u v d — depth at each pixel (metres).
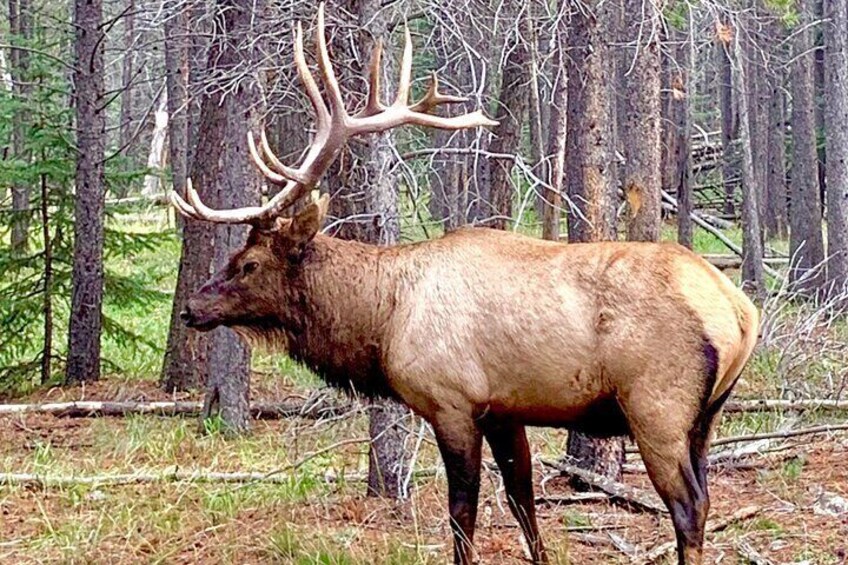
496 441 9.12
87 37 19.38
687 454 7.99
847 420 14.38
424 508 11.30
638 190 12.17
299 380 19.06
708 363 7.93
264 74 13.77
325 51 9.43
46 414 17.11
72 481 12.60
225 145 15.25
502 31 14.80
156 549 10.25
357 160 11.65
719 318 8.00
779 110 40.84
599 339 8.14
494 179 18.11
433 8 11.95
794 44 30.02
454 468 8.68
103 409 17.08
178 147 29.98
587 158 11.55
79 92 19.56
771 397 15.39
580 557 9.70
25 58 23.42
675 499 7.97
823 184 44.44
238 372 15.42
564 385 8.30
